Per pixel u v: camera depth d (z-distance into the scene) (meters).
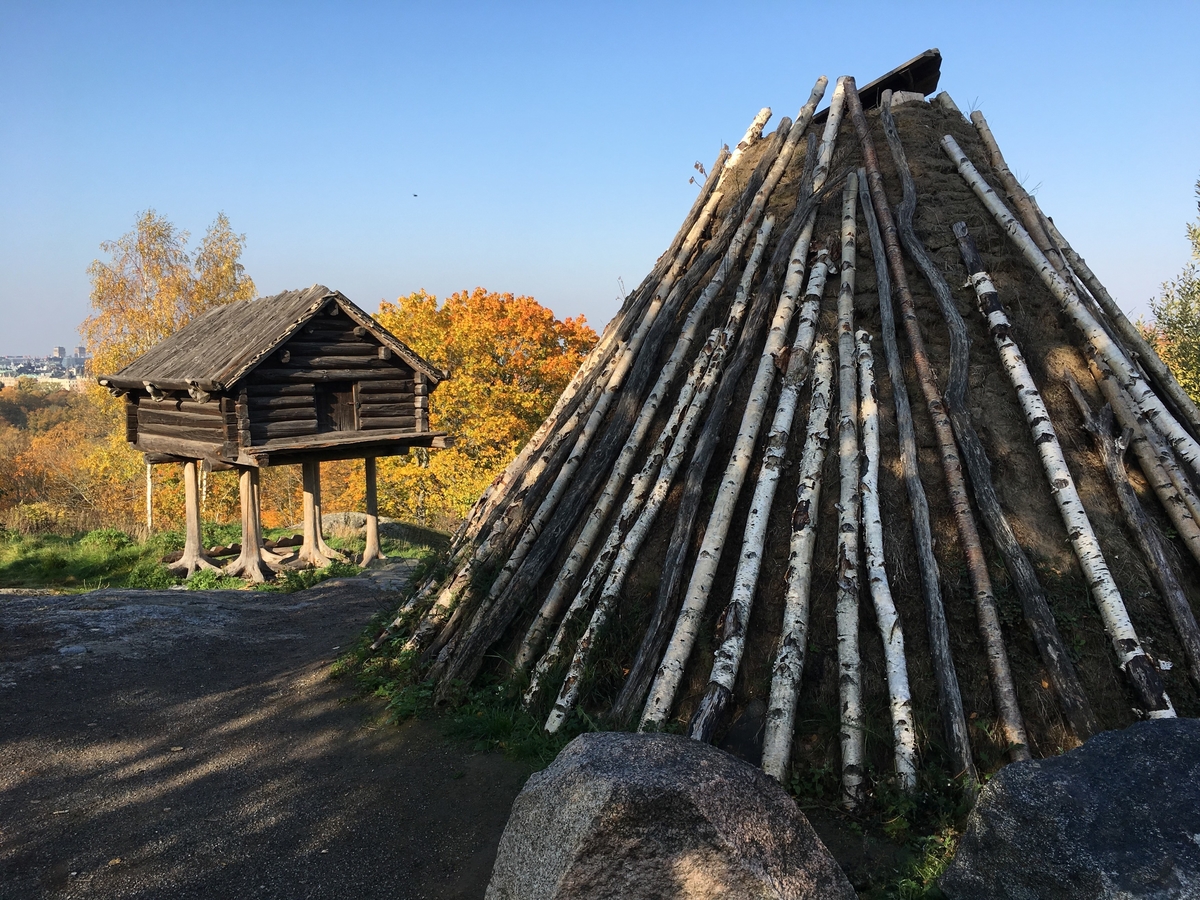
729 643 5.68
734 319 8.12
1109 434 6.64
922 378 6.97
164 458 14.82
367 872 4.62
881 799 4.89
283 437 13.43
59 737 6.52
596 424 8.29
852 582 5.76
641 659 5.98
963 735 5.01
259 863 4.71
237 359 12.71
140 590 11.73
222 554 15.92
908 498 6.27
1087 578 5.80
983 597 5.62
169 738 6.59
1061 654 5.31
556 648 6.60
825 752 5.25
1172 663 5.49
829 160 9.68
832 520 6.30
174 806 5.41
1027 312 7.66
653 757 3.46
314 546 15.96
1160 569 5.85
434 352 35.03
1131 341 8.42
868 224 8.43
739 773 3.46
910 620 5.71
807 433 6.75
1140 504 6.35
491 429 32.84
